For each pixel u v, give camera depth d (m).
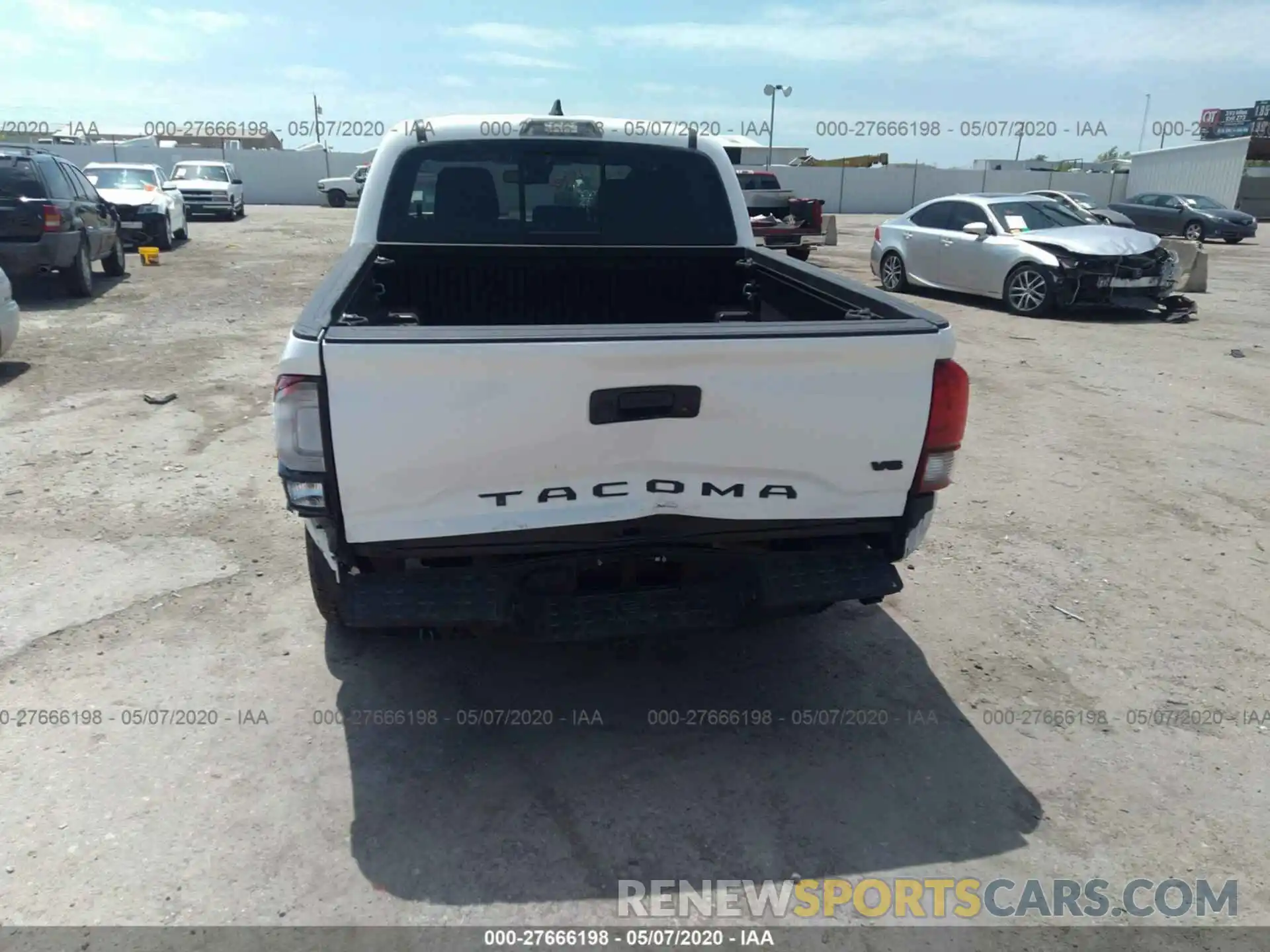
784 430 2.81
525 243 4.64
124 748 3.14
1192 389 8.21
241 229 24.53
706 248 4.76
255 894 2.56
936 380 2.90
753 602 3.04
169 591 4.20
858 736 3.32
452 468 2.65
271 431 6.48
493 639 3.04
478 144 4.48
